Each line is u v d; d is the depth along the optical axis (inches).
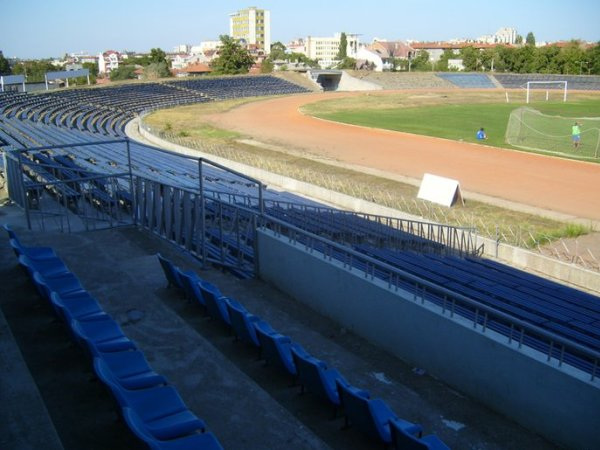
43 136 1483.8
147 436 226.1
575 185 1254.3
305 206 916.0
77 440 283.3
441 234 879.7
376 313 402.3
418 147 1781.5
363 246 727.7
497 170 1419.8
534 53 5002.5
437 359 361.4
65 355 365.4
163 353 376.2
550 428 303.1
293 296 490.6
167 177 1043.3
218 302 401.1
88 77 4099.4
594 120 2210.9
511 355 315.6
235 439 291.6
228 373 351.6
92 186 833.5
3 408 304.2
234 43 4886.8
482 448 298.0
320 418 312.0
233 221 626.8
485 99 3412.9
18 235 633.6
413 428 279.7
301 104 3201.3
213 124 2410.2
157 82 3528.5
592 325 493.4
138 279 506.9
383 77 4500.5
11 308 434.3
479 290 566.6
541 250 842.8
